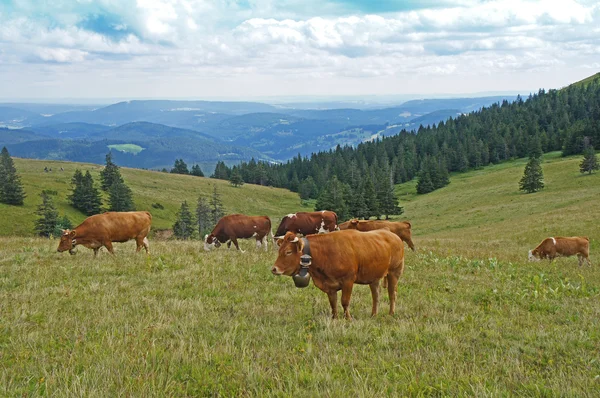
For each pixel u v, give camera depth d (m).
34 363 5.86
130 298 9.70
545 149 153.88
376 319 8.62
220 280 11.92
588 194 72.88
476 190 109.06
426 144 190.12
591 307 10.00
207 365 5.87
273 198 145.25
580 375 5.75
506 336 7.64
